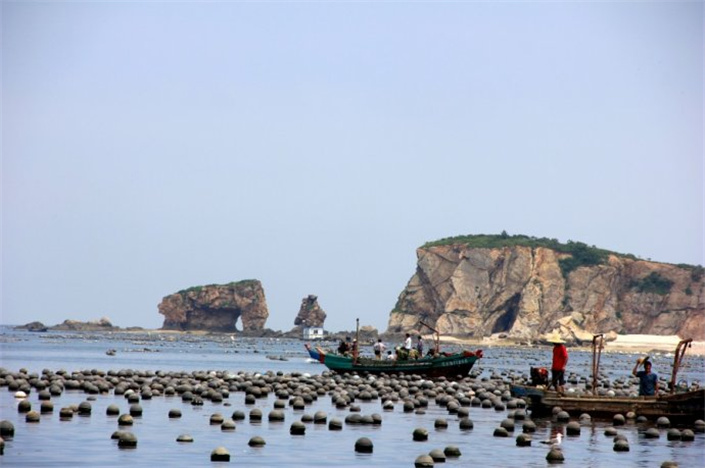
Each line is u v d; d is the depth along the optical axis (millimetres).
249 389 116062
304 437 78438
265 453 69188
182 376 142125
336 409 103812
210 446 71812
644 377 99625
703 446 79875
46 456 64562
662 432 89312
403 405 111562
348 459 67750
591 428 90688
